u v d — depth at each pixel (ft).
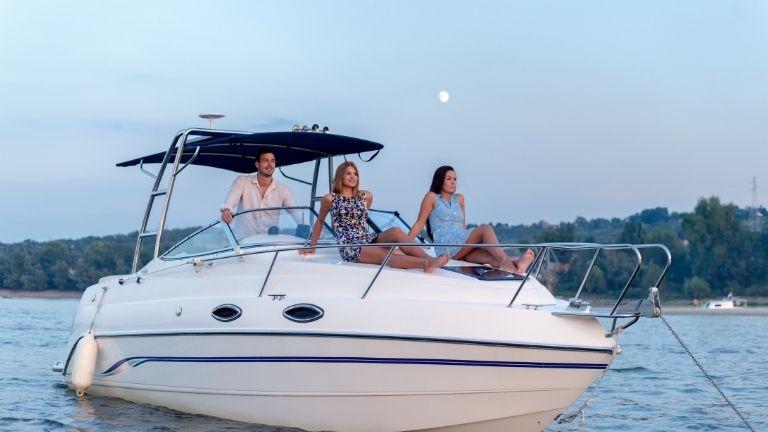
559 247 23.15
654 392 37.81
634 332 93.76
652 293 21.52
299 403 23.90
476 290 23.59
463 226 27.22
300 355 23.48
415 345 22.34
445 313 22.30
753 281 297.12
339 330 22.91
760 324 132.16
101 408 28.32
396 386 22.72
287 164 33.22
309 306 23.44
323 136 28.78
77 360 28.99
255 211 28.22
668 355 56.95
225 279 25.58
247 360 24.39
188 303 25.94
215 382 25.26
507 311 22.26
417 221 26.50
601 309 22.49
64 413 28.40
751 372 45.85
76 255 263.49
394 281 23.41
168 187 29.12
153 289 27.55
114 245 253.03
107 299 29.50
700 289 288.51
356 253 24.82
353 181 25.81
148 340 27.04
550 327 22.21
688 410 32.91
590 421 30.68
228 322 24.73
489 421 22.95
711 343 72.08
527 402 22.68
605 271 249.55
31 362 46.44
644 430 29.07
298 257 25.58
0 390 34.35
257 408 24.64
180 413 26.81
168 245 30.50
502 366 22.16
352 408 23.35
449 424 23.00
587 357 22.43
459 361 22.22
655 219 478.18
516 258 25.54
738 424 30.14
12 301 219.61
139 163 33.37
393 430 23.39
